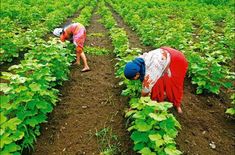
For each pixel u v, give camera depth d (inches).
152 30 440.8
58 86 284.4
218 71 276.5
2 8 577.0
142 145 171.0
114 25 551.2
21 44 365.7
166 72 210.1
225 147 217.2
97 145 204.1
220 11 748.0
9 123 162.7
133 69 198.2
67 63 279.9
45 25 513.7
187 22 539.2
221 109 268.1
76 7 893.2
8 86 192.4
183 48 346.3
